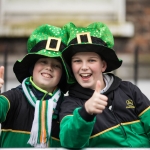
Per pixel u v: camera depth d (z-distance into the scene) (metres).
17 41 16.36
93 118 5.62
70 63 6.95
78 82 6.76
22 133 6.61
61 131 5.96
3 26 16.30
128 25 16.61
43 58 6.84
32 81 6.93
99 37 6.89
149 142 6.88
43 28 7.11
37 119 6.60
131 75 15.80
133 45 16.78
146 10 17.03
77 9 16.70
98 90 5.59
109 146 6.50
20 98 6.75
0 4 16.52
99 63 6.80
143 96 7.09
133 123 6.80
